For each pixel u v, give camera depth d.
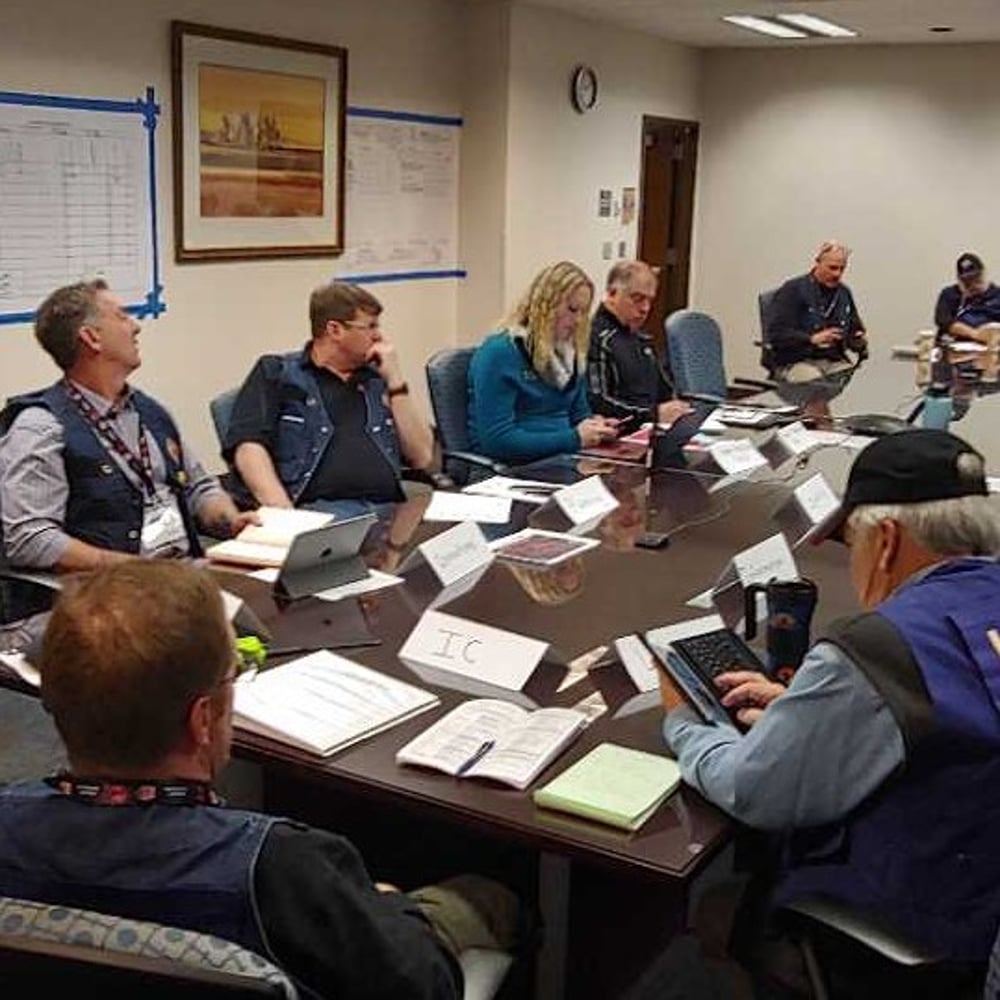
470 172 6.74
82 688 1.04
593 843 1.40
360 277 6.11
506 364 3.71
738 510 2.96
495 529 2.76
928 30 7.48
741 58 8.73
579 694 1.82
